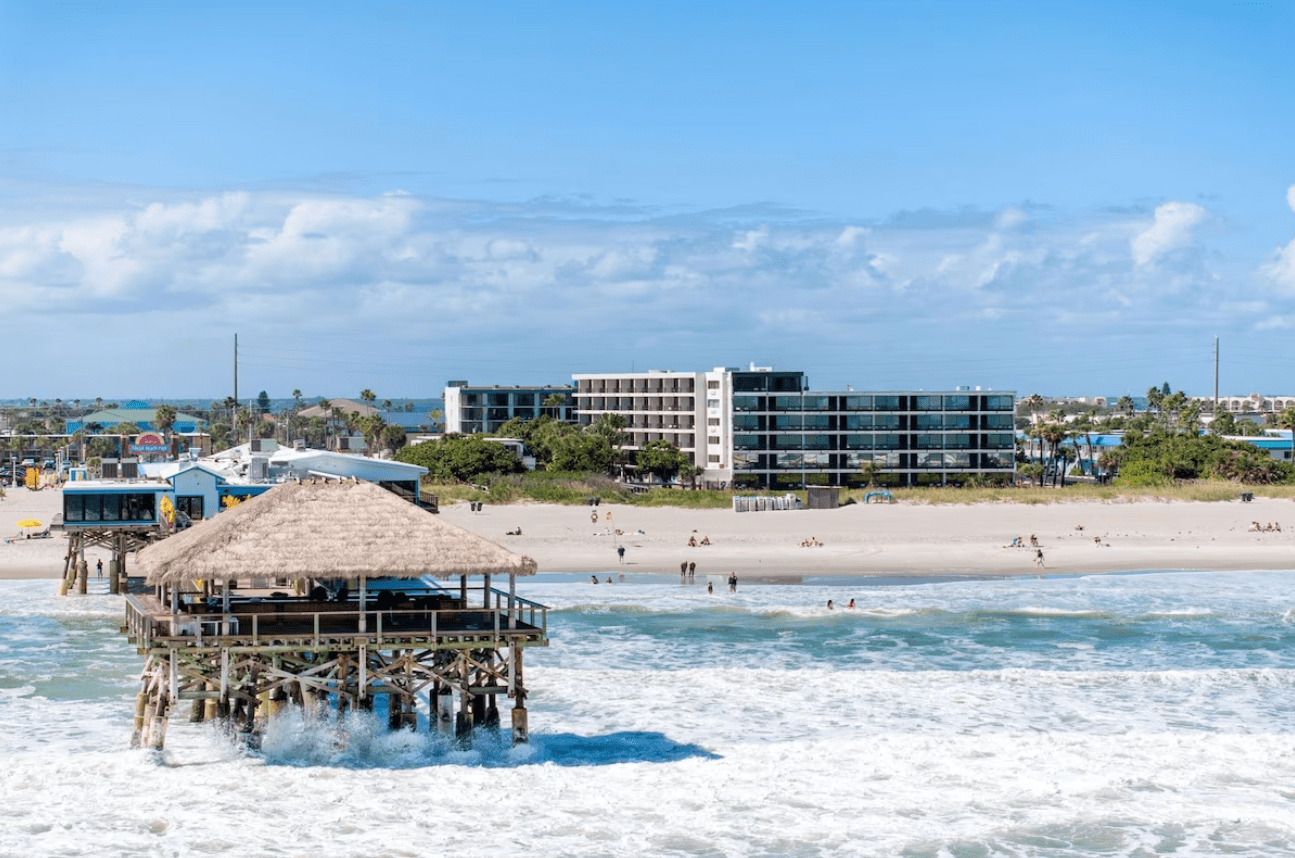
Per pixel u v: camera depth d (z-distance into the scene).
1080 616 67.62
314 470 66.62
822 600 72.94
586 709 45.28
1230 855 31.16
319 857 29.97
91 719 43.44
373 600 40.12
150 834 31.09
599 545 98.31
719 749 39.91
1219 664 55.28
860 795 35.09
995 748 39.66
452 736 37.69
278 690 37.94
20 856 29.55
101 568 80.62
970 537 103.56
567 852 30.67
